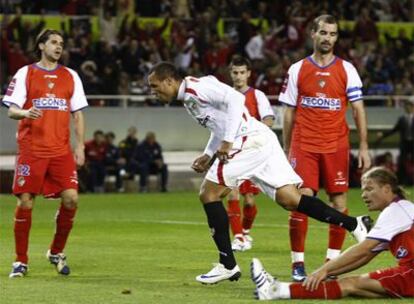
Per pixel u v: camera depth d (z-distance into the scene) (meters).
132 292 25.81
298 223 28.61
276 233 43.19
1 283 27.73
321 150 29.86
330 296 23.66
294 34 83.75
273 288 23.91
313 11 87.25
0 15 80.44
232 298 24.64
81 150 30.69
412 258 23.48
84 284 27.50
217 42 80.12
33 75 30.00
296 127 30.11
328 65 29.91
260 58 79.62
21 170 29.88
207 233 43.12
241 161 26.72
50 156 29.97
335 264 23.66
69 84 30.33
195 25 81.69
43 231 44.41
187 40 79.69
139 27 79.94
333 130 29.94
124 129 74.44
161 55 78.44
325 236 41.78
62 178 30.03
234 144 26.69
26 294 25.50
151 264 32.28
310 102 29.88
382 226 23.44
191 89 26.58
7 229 44.75
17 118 29.28
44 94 29.97
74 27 80.19
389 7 93.00
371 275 23.67
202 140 76.31
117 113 74.25
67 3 81.69
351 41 85.50
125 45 77.06
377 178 23.73
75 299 24.61
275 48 82.38
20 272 29.41
